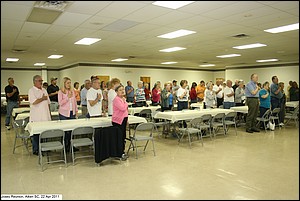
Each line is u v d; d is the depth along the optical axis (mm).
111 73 13453
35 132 4098
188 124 6539
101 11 4273
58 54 9812
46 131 3973
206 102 7617
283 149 5312
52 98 8352
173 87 9422
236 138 6410
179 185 3463
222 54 10180
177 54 10039
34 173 3980
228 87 7777
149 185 3473
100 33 6035
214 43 7586
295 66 13266
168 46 8070
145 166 4281
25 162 4547
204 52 9508
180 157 4793
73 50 8758
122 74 13836
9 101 8008
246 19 4879
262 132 7188
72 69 13445
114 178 3744
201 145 5719
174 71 16047
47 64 14133
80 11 4262
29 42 7129
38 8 4090
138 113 7270
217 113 6605
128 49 8656
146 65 14719
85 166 4309
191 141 6145
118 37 6559
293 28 5711
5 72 14422
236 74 15734
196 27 5496
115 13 4398
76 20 4828
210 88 7590
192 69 17031
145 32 5973
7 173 3986
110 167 4246
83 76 12570
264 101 7410
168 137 6641
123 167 4238
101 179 3707
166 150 5312
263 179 3646
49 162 4352
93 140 4406
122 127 4516
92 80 5258
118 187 3414
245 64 15000
